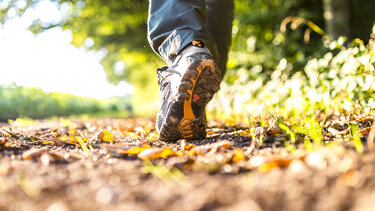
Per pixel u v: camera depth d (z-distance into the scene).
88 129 3.27
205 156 1.30
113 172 1.08
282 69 4.55
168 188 0.90
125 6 9.69
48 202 0.83
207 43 1.79
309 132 1.72
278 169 1.02
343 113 2.55
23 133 2.34
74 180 0.99
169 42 1.84
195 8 1.93
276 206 0.75
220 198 0.81
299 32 7.48
